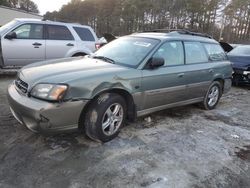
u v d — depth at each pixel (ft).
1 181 8.81
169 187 9.13
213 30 183.62
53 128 10.16
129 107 12.91
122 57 13.82
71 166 9.93
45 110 9.78
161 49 14.01
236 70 28.27
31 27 24.18
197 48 16.74
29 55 24.08
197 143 12.81
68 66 12.05
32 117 9.98
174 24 192.95
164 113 16.98
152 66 13.10
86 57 14.75
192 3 183.32
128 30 203.92
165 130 14.06
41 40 24.53
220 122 16.25
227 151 12.27
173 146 12.23
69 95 10.18
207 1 183.01
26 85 10.77
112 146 11.68
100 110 11.20
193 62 16.19
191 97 16.55
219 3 181.47
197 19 187.01
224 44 29.27
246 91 27.25
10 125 13.01
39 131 10.19
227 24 180.75
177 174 9.95
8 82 22.71
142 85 12.77
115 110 12.00
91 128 11.28
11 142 11.37
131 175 9.65
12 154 10.46
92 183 9.05
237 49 32.91
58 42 25.34
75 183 8.98
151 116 16.10
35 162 10.03
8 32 23.12
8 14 101.71
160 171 10.05
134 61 13.23
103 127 11.59
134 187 9.00
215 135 14.05
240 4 172.86
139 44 14.37
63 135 12.28
